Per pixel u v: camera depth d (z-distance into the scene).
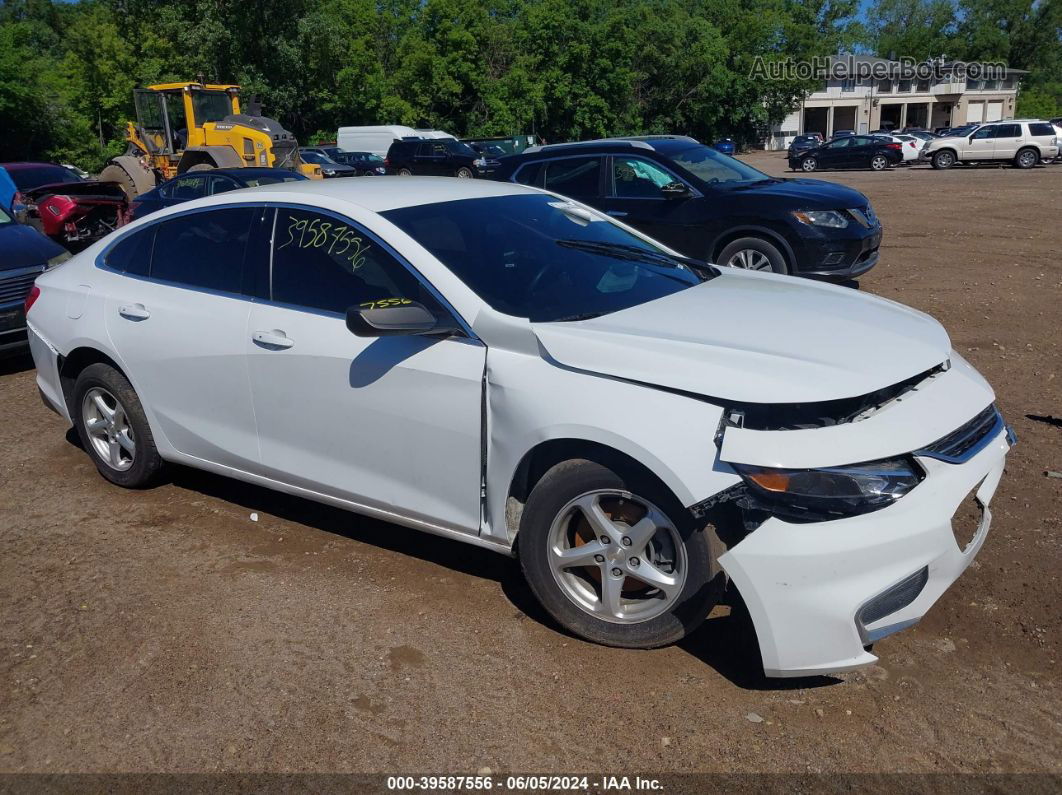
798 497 2.77
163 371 4.35
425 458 3.55
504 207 4.18
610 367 3.08
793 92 63.22
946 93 74.25
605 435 3.01
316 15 41.38
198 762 2.79
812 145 46.97
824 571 2.78
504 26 50.84
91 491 4.91
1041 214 15.84
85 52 43.75
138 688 3.16
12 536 4.37
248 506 4.67
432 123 48.72
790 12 72.62
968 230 14.07
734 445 2.83
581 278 3.79
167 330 4.28
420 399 3.49
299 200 4.00
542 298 3.57
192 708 3.04
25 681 3.22
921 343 3.33
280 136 21.12
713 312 3.53
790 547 2.78
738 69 60.09
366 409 3.65
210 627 3.52
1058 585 3.61
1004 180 24.91
